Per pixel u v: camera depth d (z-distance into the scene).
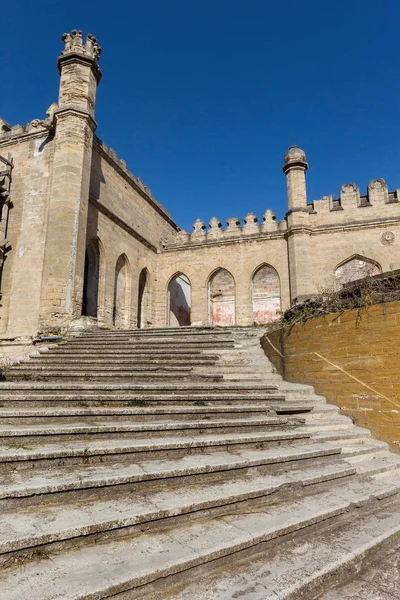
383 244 20.98
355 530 3.90
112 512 3.46
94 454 4.44
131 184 22.33
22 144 17.58
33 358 9.85
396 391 6.16
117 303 20.36
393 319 6.32
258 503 4.17
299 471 4.97
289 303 21.81
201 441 5.09
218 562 3.13
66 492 3.71
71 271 14.94
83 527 3.15
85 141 16.44
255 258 23.17
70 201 15.41
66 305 14.55
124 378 7.80
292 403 7.18
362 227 21.42
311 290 21.23
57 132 16.20
